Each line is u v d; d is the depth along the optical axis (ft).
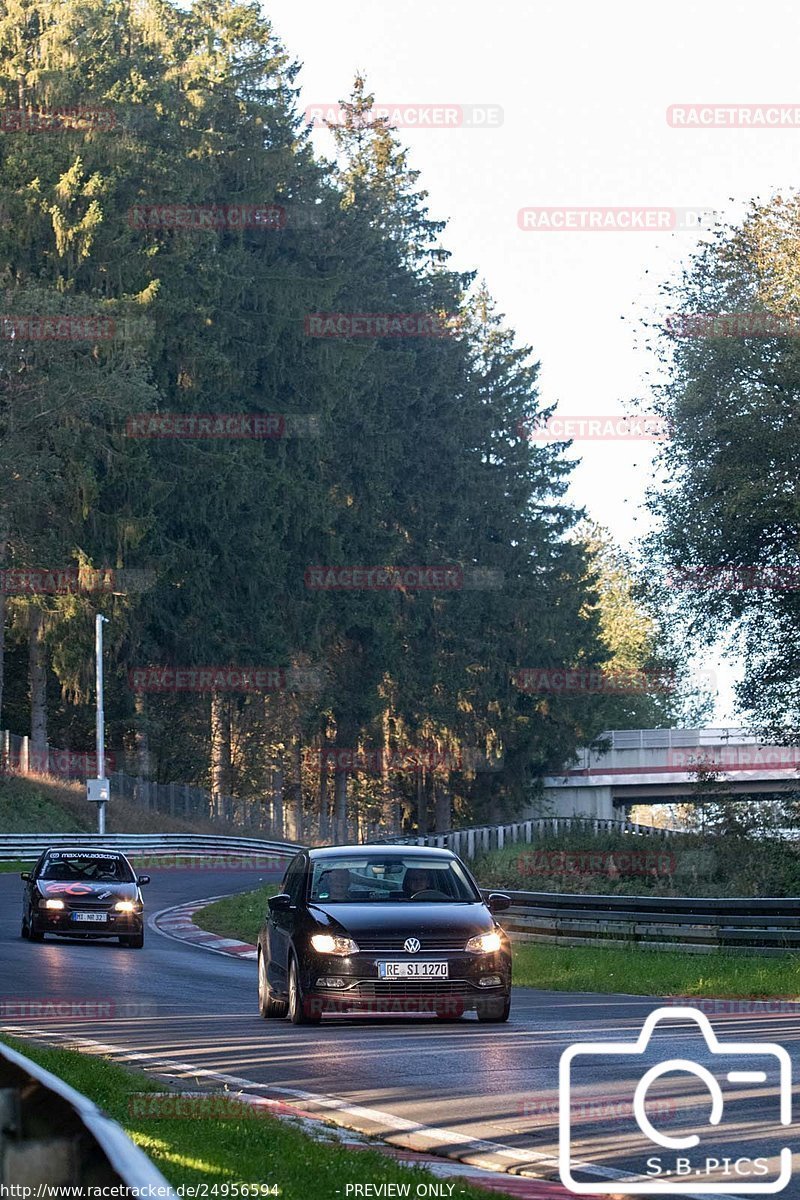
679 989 124.57
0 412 345.10
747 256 265.95
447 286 562.66
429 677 516.73
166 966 145.28
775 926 144.36
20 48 372.17
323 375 459.73
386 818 532.32
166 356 407.85
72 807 383.04
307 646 459.73
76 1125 24.80
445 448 532.73
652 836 260.42
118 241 377.30
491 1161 51.90
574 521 586.86
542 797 565.53
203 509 411.34
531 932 169.27
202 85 432.66
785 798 267.59
